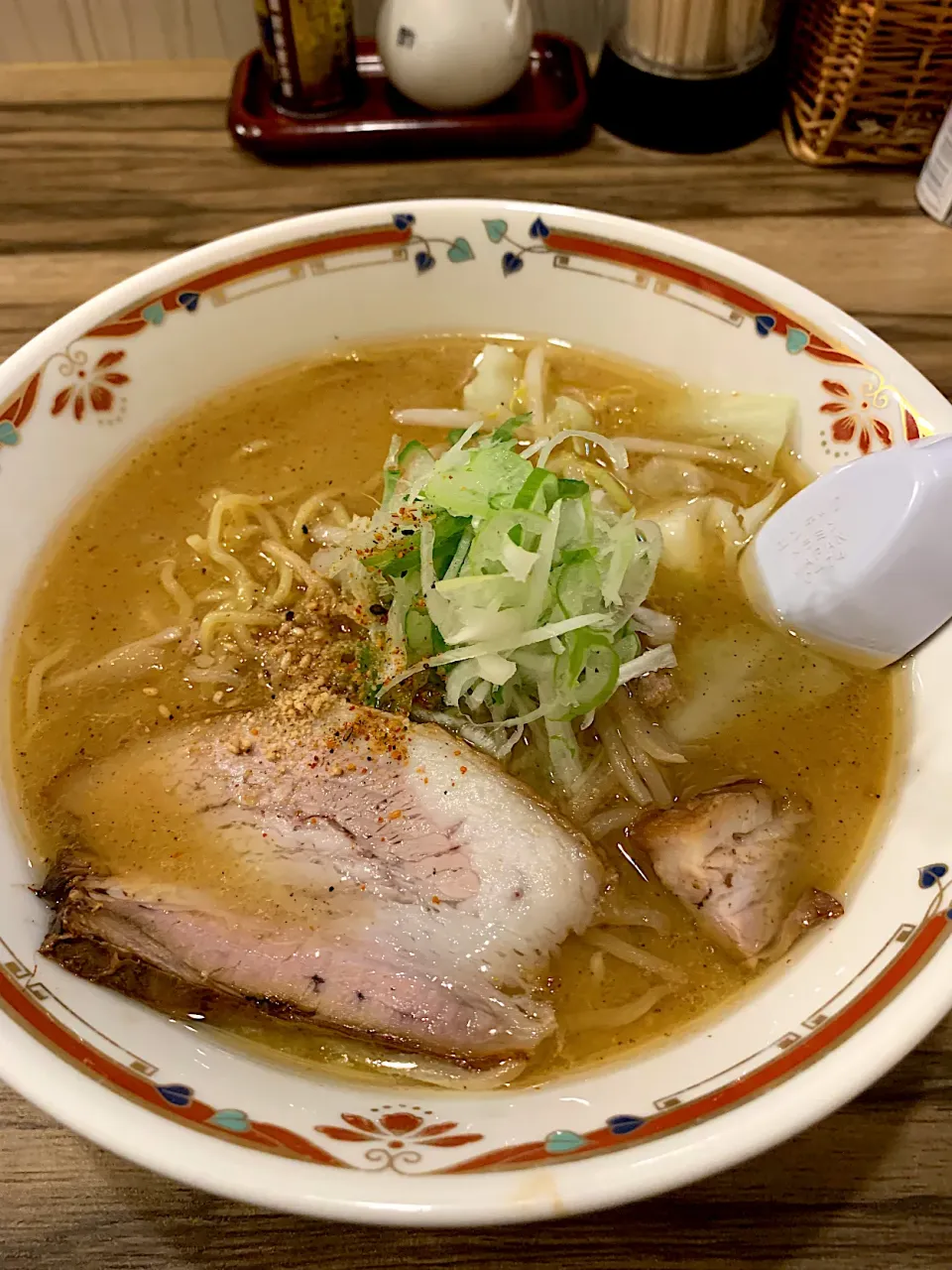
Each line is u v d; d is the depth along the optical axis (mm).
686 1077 192
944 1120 204
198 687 257
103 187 364
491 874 222
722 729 252
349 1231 193
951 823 214
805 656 262
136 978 204
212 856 225
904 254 346
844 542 251
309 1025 209
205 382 302
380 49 372
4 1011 179
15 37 403
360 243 300
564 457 293
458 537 246
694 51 350
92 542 279
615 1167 161
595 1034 212
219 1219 193
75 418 276
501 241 304
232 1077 194
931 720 239
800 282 336
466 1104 196
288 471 296
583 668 242
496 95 373
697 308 298
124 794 234
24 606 264
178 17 399
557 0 403
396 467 271
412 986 212
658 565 273
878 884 218
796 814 235
